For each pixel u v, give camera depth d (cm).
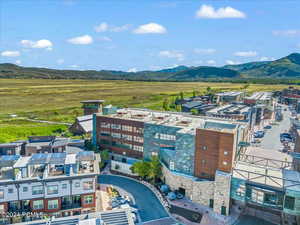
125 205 5553
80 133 11688
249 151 9169
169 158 6494
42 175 4941
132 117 8350
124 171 7588
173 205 5753
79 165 5391
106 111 8862
